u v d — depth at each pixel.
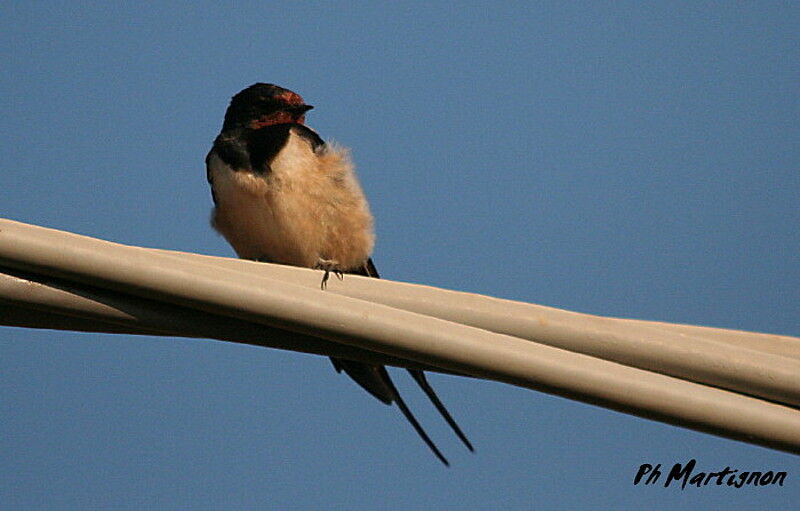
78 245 5.58
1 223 5.56
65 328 6.04
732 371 6.16
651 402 5.70
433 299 6.19
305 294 5.64
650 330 6.18
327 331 5.64
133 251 5.64
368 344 5.67
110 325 6.05
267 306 5.62
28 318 5.98
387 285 6.20
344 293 6.16
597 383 5.67
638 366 6.16
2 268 5.65
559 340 6.12
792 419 5.76
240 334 5.98
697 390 5.75
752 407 5.75
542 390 5.70
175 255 5.91
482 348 5.65
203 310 5.79
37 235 5.56
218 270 5.68
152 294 5.66
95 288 5.75
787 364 6.18
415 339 5.64
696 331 6.31
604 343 6.16
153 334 6.02
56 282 5.70
